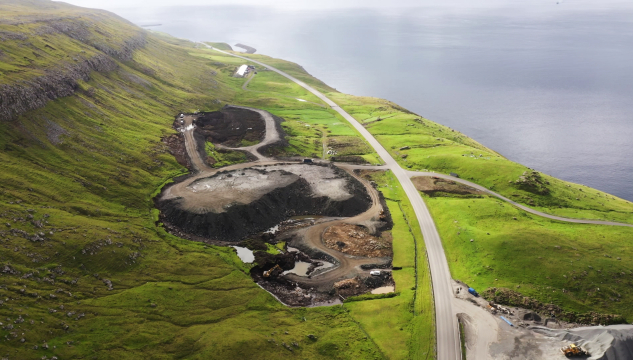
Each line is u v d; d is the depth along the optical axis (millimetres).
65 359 66188
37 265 82625
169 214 120938
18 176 106312
